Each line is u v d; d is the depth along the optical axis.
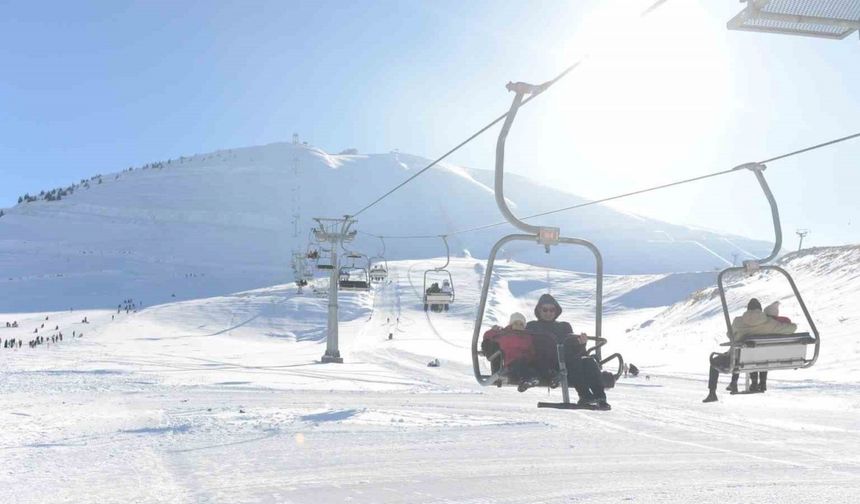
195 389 21.17
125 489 5.95
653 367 36.12
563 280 134.25
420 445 8.25
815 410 12.52
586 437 8.88
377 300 111.94
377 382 26.56
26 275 168.75
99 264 182.00
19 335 86.25
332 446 8.20
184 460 7.34
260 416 12.05
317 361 51.03
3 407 14.77
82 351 65.88
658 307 106.44
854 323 35.09
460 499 5.55
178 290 145.25
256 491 5.83
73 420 11.91
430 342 75.00
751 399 16.05
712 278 115.38
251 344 80.31
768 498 5.48
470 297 113.19
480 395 18.58
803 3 4.15
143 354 61.88
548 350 7.59
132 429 10.40
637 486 6.00
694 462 7.12
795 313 43.62
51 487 6.06
